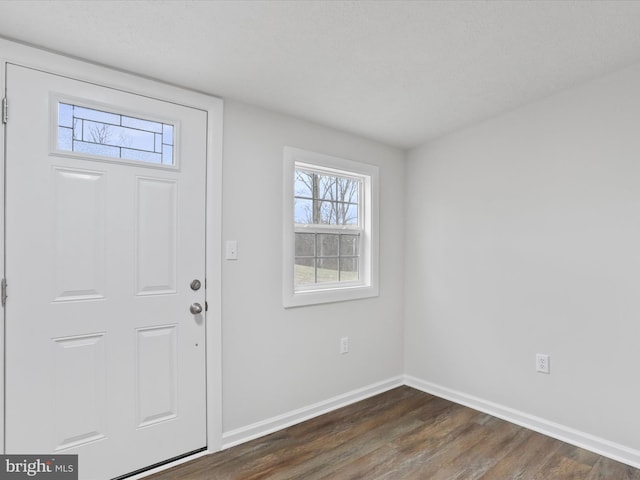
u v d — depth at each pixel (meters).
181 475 1.93
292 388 2.53
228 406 2.23
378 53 1.87
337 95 2.27
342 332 2.82
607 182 2.15
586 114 2.23
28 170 1.63
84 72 1.77
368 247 3.02
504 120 2.61
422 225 3.14
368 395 2.98
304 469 1.99
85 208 1.77
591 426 2.20
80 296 1.77
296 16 1.57
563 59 1.99
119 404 1.87
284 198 2.48
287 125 2.51
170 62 1.84
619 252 2.11
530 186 2.48
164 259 2.00
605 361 2.16
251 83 2.08
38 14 1.46
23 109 1.62
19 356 1.62
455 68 2.04
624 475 1.95
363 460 2.08
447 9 1.58
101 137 1.82
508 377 2.58
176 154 2.04
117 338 1.86
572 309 2.29
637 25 1.72
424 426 2.47
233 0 1.45
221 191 2.19
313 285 2.72
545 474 1.96
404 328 3.27
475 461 2.07
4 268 1.58
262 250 2.38
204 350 2.13
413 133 2.90
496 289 2.65
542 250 2.42
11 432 1.60
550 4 1.57
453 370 2.91
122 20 1.52
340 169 2.79
